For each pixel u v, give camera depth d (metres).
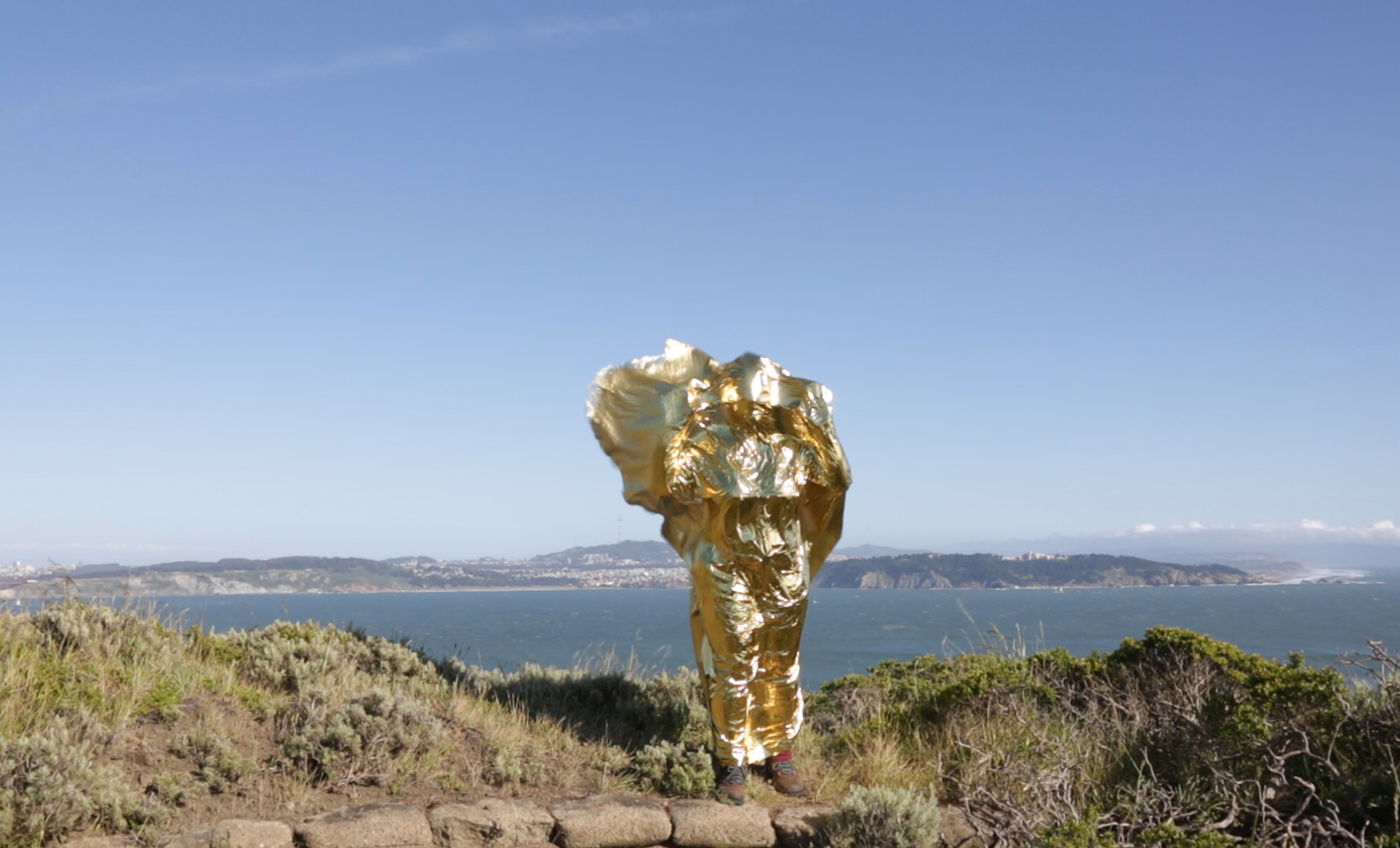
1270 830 5.54
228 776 5.94
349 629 9.11
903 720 8.52
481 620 60.69
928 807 6.00
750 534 6.83
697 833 6.15
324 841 5.43
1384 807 5.57
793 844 6.23
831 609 97.50
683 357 7.41
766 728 7.01
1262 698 7.07
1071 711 8.20
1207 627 54.97
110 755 5.86
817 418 7.07
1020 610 90.50
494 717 7.61
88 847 5.08
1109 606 106.81
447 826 5.76
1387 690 6.57
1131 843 5.59
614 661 10.52
